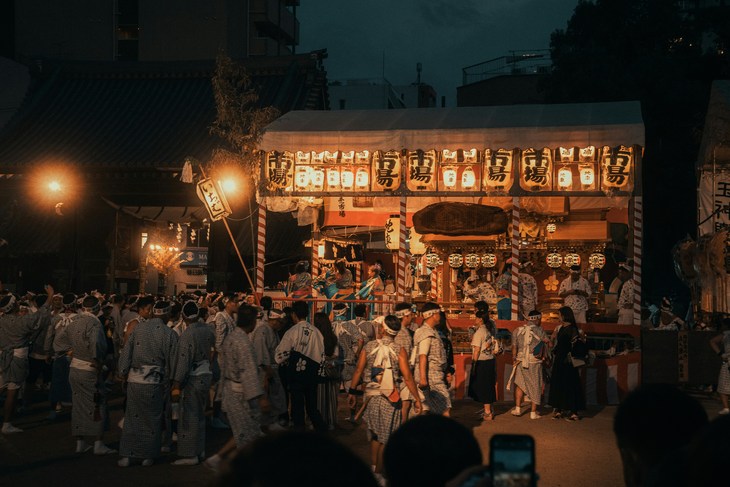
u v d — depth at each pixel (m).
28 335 13.56
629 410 2.77
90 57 58.38
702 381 17.69
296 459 1.52
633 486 2.90
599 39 40.59
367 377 10.18
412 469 2.33
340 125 19.95
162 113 38.03
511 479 2.13
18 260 37.41
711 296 20.72
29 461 11.17
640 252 18.47
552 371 15.81
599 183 18.55
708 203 21.98
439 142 18.66
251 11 60.00
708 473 1.81
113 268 33.34
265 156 19.84
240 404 10.16
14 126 36.41
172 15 58.56
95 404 11.61
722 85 20.95
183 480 10.08
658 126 37.41
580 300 21.69
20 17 58.28
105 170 32.34
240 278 33.28
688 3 45.75
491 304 22.12
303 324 12.61
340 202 24.44
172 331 11.02
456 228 23.03
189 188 32.75
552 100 38.75
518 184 18.81
